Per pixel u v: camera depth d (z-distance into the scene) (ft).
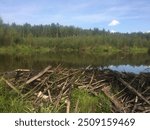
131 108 31.65
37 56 208.03
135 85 37.24
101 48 398.42
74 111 28.86
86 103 30.35
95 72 40.45
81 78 37.93
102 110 30.42
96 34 504.84
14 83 36.29
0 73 39.93
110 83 36.32
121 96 33.68
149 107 31.30
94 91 34.35
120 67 97.81
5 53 267.39
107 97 32.48
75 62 129.80
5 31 326.65
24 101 31.04
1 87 32.71
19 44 337.93
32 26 466.70
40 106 30.07
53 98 32.04
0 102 29.37
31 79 35.94
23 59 159.33
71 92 32.71
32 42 357.41
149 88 35.99
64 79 37.06
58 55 233.14
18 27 411.13
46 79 35.91
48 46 377.91
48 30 469.16
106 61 146.82
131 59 180.65
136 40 453.99
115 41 431.02
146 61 153.17
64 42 390.21
